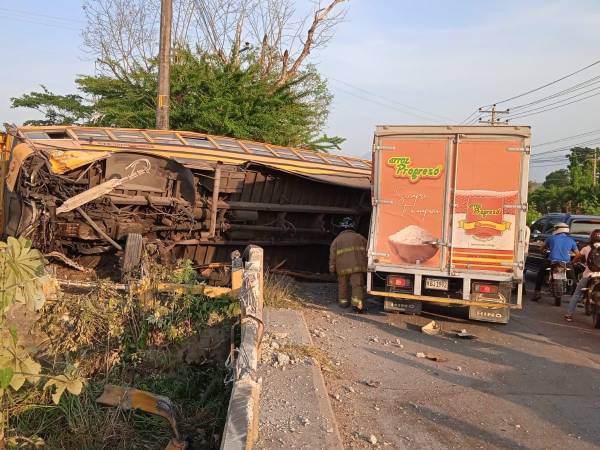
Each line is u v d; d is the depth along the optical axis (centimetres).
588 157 6022
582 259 1150
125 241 955
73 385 417
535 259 1556
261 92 2091
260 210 1188
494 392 622
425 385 632
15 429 456
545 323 1004
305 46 2611
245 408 367
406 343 805
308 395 542
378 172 928
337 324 888
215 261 1153
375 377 647
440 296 932
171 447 458
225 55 2541
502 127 878
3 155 1010
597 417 562
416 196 912
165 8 1577
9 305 374
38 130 1090
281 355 639
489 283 890
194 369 604
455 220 896
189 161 1052
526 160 872
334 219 1361
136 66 2356
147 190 969
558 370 715
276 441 442
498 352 788
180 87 1983
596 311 969
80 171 917
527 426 533
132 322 606
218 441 476
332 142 2467
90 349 583
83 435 465
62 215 898
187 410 539
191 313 627
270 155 1317
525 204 872
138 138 1178
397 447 473
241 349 470
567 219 1597
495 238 881
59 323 575
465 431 515
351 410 543
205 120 1944
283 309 938
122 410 493
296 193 1262
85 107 2453
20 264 379
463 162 893
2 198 992
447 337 856
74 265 912
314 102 2639
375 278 991
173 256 1070
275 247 1260
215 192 1048
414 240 912
